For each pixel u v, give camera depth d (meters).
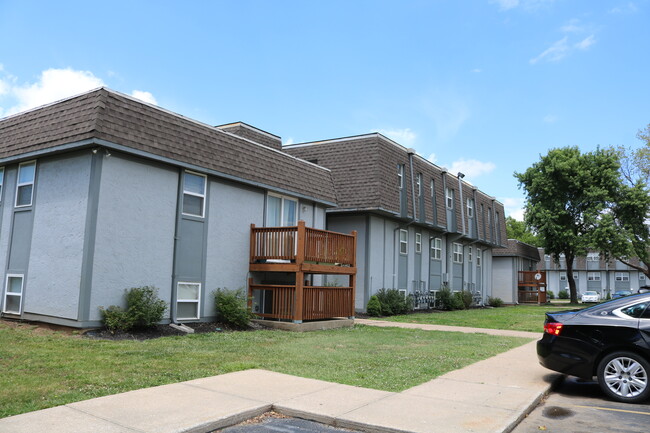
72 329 10.52
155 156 11.46
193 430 5.03
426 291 25.66
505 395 6.70
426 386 7.16
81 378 6.75
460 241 30.75
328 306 14.62
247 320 13.20
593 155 39.50
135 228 11.42
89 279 10.45
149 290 11.28
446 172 26.64
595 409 6.40
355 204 20.12
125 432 4.81
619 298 7.29
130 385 6.54
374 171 20.22
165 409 5.60
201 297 12.97
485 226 32.81
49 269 11.25
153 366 7.70
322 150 21.83
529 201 41.69
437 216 25.53
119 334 10.49
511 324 17.88
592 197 38.00
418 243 25.28
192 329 11.80
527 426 5.62
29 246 11.84
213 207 13.48
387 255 22.11
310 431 5.34
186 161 12.23
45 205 11.62
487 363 9.20
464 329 15.76
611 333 6.89
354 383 7.21
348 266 15.66
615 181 37.88
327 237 14.66
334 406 5.96
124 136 10.82
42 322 11.27
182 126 12.52
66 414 5.27
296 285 13.51
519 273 42.31
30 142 11.65
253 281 14.66
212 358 8.58
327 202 17.56
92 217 10.54
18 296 11.99
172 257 12.29
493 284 40.84
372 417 5.55
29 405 5.53
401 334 13.38
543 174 40.22
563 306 36.16
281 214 15.96
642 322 6.78
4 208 12.74
